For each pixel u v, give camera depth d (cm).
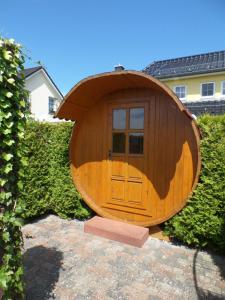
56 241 459
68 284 326
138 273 356
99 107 570
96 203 576
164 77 1661
